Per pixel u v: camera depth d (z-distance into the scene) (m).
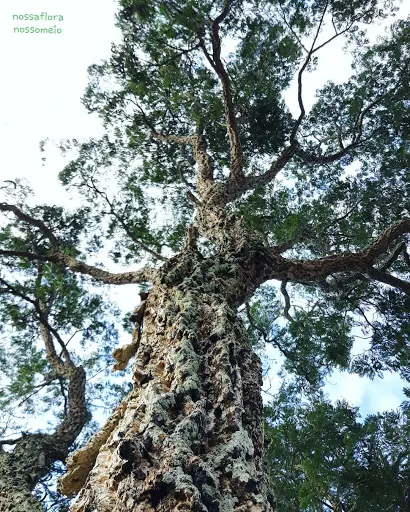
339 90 15.28
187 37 12.47
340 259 8.30
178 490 2.25
